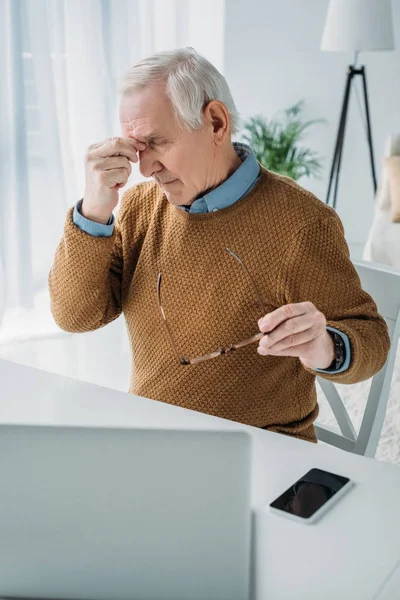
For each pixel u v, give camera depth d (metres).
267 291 1.29
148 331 1.38
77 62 3.23
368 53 4.45
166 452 0.81
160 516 0.78
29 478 0.81
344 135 4.54
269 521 0.90
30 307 3.24
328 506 0.93
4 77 2.99
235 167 1.33
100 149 1.28
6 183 3.11
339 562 0.83
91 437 0.83
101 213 1.33
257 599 0.77
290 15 4.49
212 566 0.77
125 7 3.33
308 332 1.03
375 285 1.44
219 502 0.79
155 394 1.36
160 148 1.25
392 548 0.85
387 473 1.01
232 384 1.32
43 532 0.78
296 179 4.50
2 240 3.14
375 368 1.21
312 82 4.59
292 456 1.06
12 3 2.92
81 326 1.45
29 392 1.26
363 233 4.80
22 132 3.06
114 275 1.47
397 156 3.97
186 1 3.73
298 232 1.26
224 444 0.83
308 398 1.39
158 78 1.22
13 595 0.78
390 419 2.52
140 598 0.77
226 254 1.29
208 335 1.31
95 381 2.87
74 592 0.77
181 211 1.33
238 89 4.65
